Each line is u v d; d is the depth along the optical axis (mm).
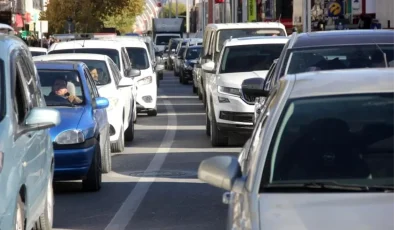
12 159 16812
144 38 83188
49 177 22234
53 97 31094
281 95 14602
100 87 40281
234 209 13320
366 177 13141
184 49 118438
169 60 147125
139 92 60188
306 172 13258
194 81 88000
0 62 18797
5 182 16203
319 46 25906
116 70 43969
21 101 19484
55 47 49250
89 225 24328
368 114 14055
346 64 24859
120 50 49875
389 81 14594
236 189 13250
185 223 24422
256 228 11766
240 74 42969
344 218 11625
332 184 12930
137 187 30797
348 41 25828
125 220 24938
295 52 25875
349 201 12117
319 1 87562
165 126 54875
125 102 43719
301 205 12125
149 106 60594
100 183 30281
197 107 70250
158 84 103188
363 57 25000
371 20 75188
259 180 13062
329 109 14172
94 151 29172
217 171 13500
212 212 25953
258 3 119750
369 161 13375
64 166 28328
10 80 18500
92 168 29156
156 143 45375
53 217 25406
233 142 44906
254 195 12703
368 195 12312
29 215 18547
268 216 11938
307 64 25359
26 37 106688
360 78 14766
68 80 31922
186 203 27500
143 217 25391
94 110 31359
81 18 130125
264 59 44281
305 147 13617
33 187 19094
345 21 81625
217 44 58000
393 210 11727
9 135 17078
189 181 32031
